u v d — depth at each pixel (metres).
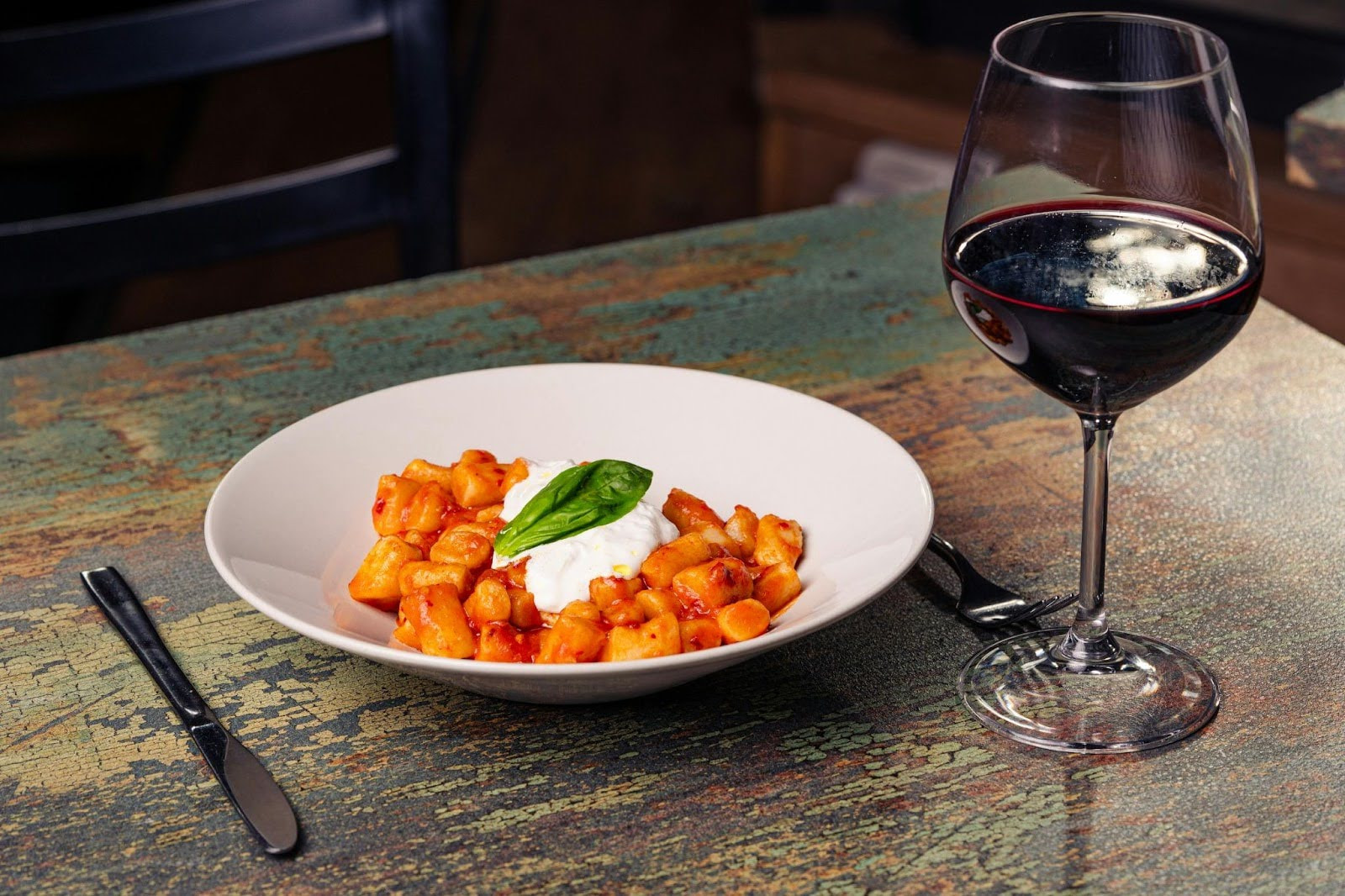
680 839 0.70
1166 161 0.71
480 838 0.70
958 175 0.76
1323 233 2.90
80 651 0.85
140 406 1.16
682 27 6.16
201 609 0.89
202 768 0.75
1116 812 0.71
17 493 1.03
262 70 4.73
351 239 3.93
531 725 0.78
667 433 1.01
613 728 0.78
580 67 5.68
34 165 3.54
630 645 0.74
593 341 1.25
